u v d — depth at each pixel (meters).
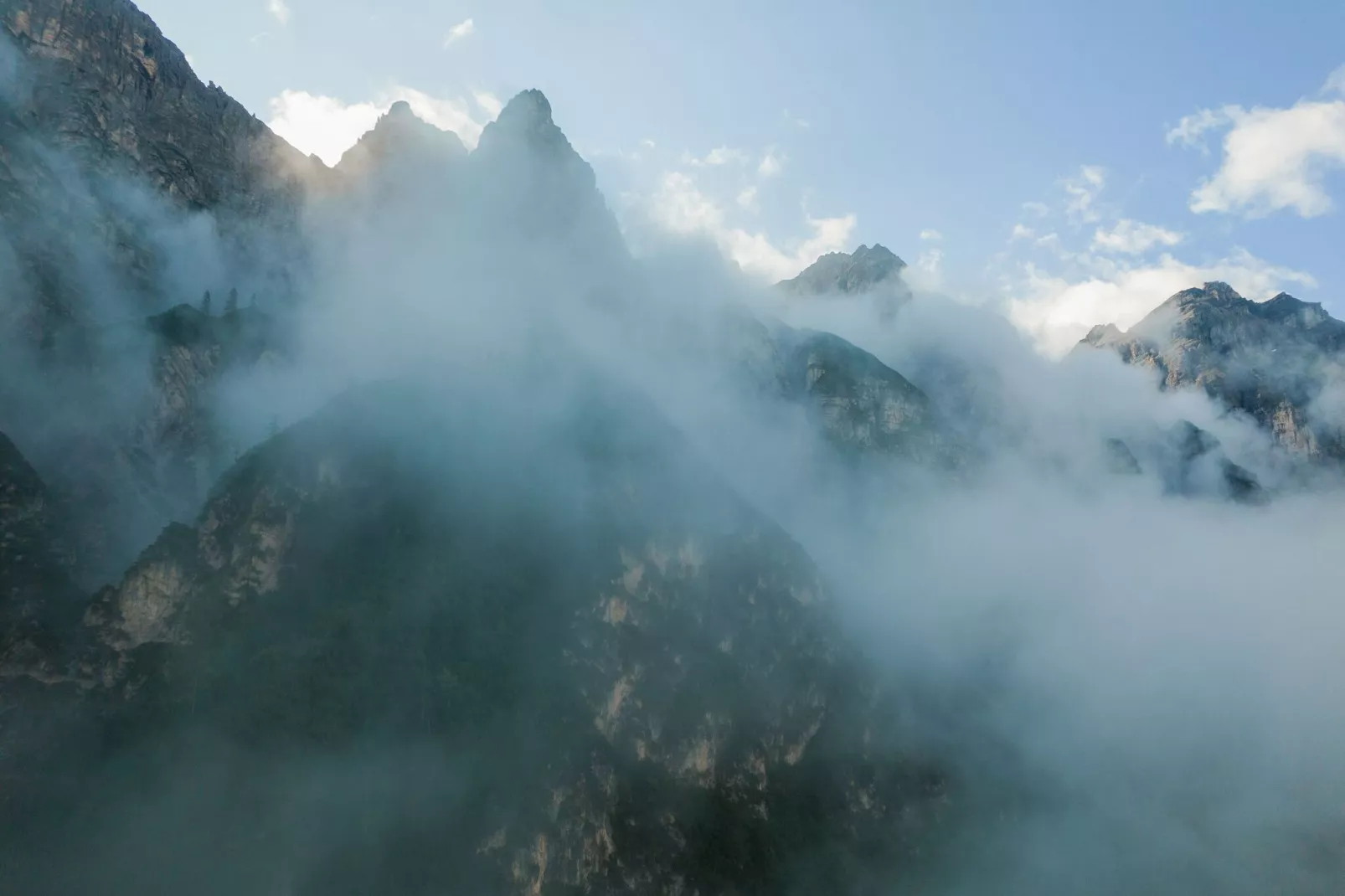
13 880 100.75
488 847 121.56
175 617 132.50
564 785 132.88
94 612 129.62
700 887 136.25
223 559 140.75
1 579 129.12
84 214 196.12
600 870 129.88
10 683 118.94
